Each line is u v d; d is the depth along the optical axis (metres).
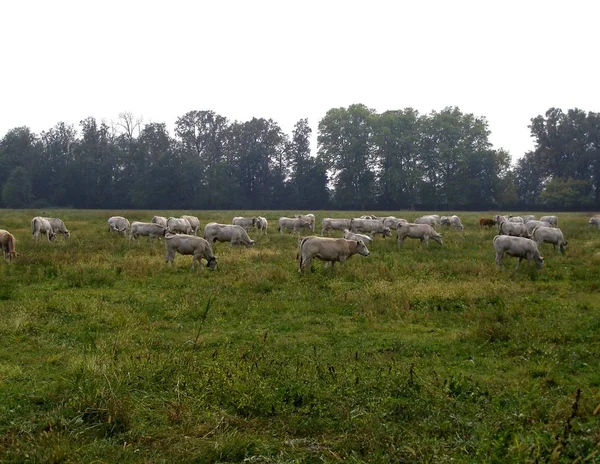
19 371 7.32
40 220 23.81
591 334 9.30
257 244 23.59
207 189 79.19
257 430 5.75
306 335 9.60
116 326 9.80
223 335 9.45
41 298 11.86
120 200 81.56
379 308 11.23
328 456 5.16
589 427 5.48
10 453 5.03
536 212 70.19
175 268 15.91
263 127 88.38
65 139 90.06
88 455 5.14
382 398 6.42
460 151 76.44
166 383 6.85
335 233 31.58
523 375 7.54
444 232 30.75
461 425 5.76
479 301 12.04
